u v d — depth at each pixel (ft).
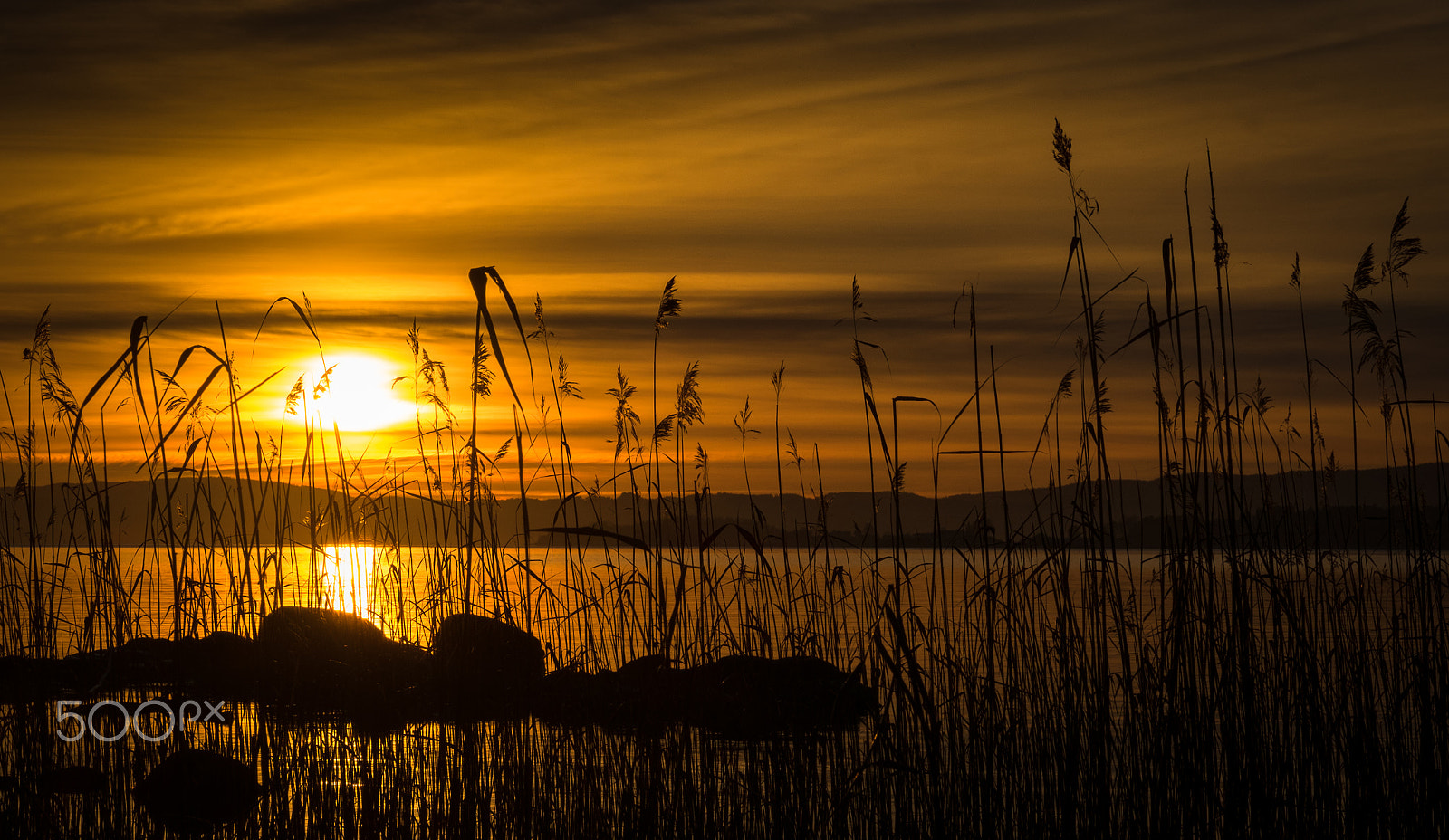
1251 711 16.51
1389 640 19.42
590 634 19.67
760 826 16.70
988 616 17.65
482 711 16.72
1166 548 16.85
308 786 16.93
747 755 16.85
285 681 17.13
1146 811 16.60
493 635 17.16
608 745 17.15
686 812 16.61
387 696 17.25
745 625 19.07
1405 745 17.80
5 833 16.60
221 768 16.62
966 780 16.69
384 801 16.84
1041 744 17.52
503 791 16.76
